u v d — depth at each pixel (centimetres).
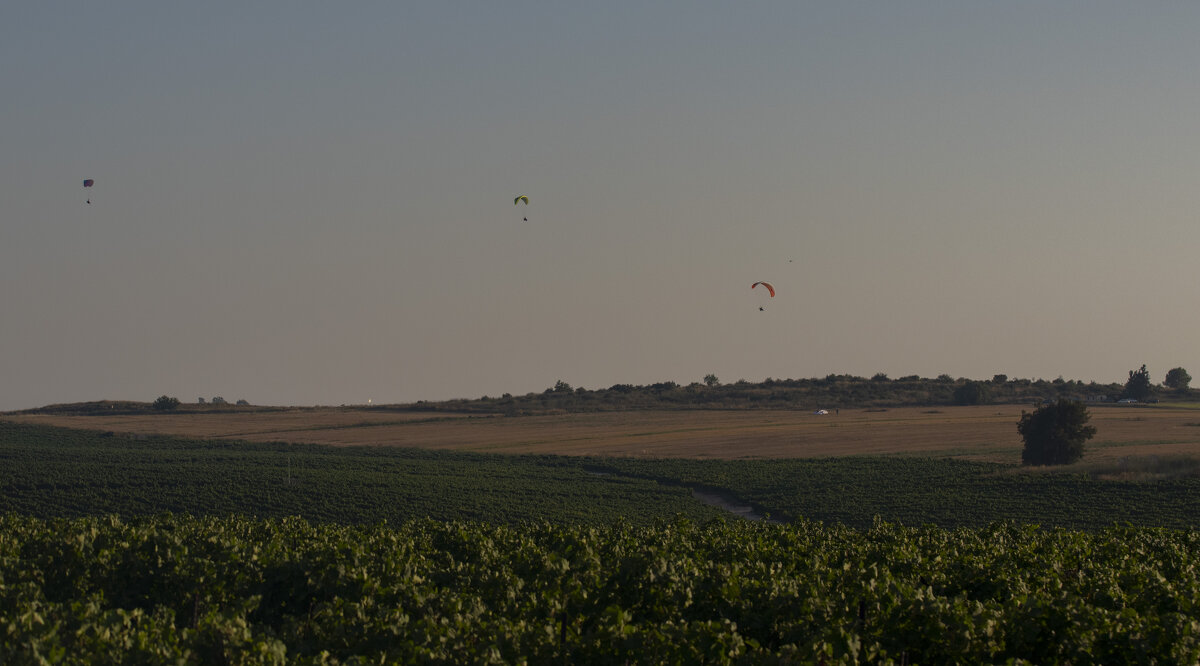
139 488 8081
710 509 7731
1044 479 8131
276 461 10719
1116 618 2117
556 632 1980
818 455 11206
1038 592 2436
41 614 2034
